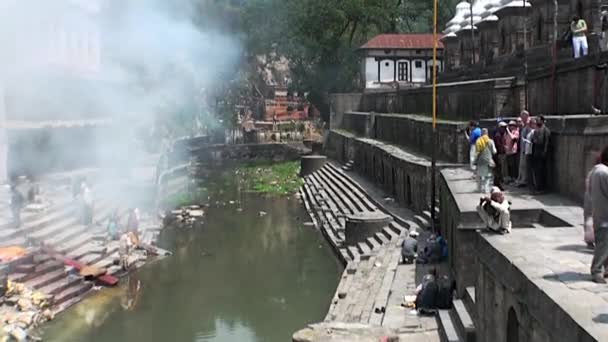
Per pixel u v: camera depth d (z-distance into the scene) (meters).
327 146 54.22
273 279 22.39
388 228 24.81
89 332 17.12
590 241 9.60
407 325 14.33
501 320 9.97
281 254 25.97
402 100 41.28
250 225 31.73
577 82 18.00
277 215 34.44
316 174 46.81
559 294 7.82
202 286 21.53
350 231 25.00
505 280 9.57
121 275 22.00
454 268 16.03
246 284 21.84
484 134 16.50
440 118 31.16
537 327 8.16
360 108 54.31
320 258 25.33
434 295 15.02
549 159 16.11
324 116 61.31
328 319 16.02
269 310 19.27
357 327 13.91
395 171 30.08
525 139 16.62
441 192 20.73
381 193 32.31
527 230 11.80
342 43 60.53
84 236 24.02
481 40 35.06
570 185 15.01
